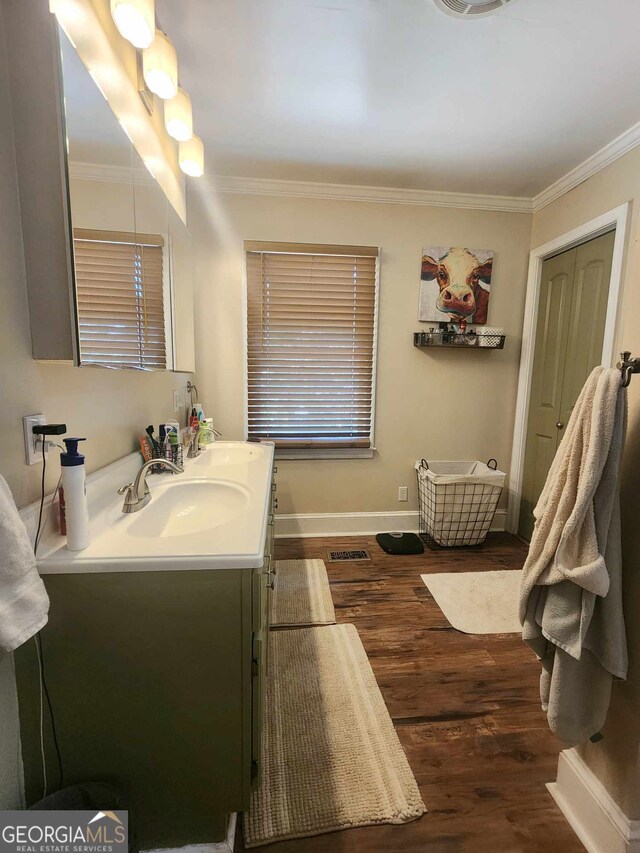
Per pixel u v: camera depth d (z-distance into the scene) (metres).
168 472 1.53
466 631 1.81
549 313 2.61
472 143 2.03
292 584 2.17
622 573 0.92
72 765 0.86
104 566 0.80
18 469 0.83
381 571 2.36
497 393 2.88
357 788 1.10
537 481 2.73
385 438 2.83
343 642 1.71
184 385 2.34
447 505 2.61
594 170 2.16
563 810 1.06
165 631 0.84
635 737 0.89
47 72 0.81
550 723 0.96
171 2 1.25
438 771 1.16
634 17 1.29
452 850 0.97
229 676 0.86
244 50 1.45
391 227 2.61
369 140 2.01
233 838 0.96
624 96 1.68
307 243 2.54
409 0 1.24
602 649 0.88
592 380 0.91
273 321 2.61
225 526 0.97
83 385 1.11
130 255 1.32
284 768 1.15
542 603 0.98
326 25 1.34
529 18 1.30
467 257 2.69
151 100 1.50
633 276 0.88
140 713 0.86
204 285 2.51
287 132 1.95
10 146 0.80
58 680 0.83
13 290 0.81
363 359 2.72
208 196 2.45
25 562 0.70
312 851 0.96
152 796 0.90
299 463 2.79
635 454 0.89
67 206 0.85
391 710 1.37
